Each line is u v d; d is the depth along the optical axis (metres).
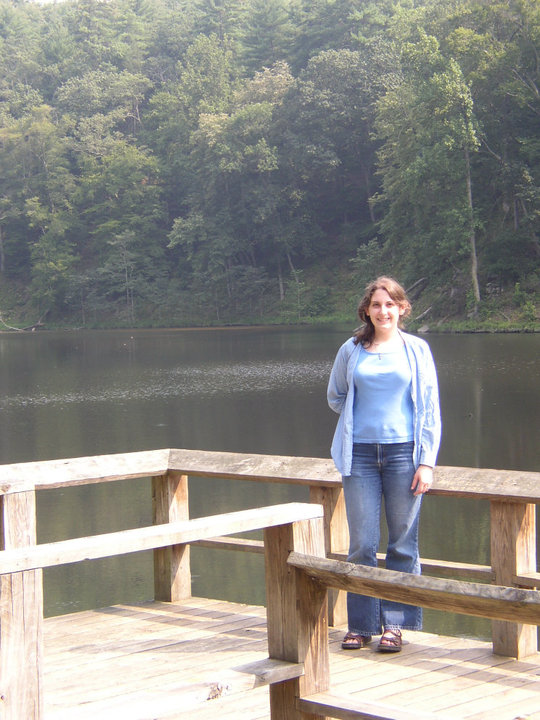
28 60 93.19
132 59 90.44
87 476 4.23
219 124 60.28
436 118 42.06
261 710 3.05
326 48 66.75
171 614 4.27
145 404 20.22
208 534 2.51
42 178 75.81
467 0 47.84
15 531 3.79
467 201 43.06
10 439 15.63
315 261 61.75
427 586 2.28
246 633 3.87
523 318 41.22
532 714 2.96
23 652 2.24
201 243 66.00
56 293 70.81
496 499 3.57
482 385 20.66
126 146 71.94
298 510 2.66
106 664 3.36
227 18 89.25
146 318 66.50
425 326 42.97
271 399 20.19
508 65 42.84
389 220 49.25
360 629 3.68
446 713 2.97
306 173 58.94
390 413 3.70
